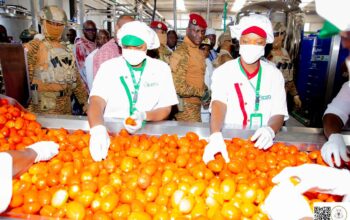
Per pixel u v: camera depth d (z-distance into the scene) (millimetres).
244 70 1726
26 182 1079
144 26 1738
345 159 1157
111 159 1227
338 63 3215
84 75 3531
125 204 960
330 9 456
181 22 19672
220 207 967
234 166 1134
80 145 1371
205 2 14070
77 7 8078
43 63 2643
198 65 2770
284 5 4031
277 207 837
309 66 5457
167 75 1931
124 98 1823
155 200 1007
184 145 1350
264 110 1737
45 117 1758
